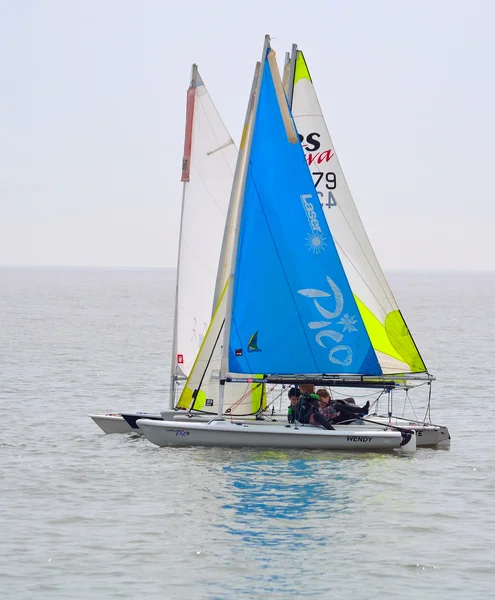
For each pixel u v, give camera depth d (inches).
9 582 885.8
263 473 1254.9
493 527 1053.2
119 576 903.1
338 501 1141.1
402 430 1396.4
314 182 1526.8
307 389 1419.8
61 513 1089.4
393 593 871.7
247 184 1396.4
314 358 1408.7
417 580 901.2
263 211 1395.2
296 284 1401.3
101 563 933.8
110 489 1189.7
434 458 1378.0
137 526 1043.9
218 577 902.4
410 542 1002.1
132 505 1120.8
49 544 984.3
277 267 1397.6
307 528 1040.8
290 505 1120.8
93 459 1349.7
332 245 1406.3
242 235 1395.2
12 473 1272.1
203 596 860.0
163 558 948.6
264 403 1505.9
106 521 1060.5
